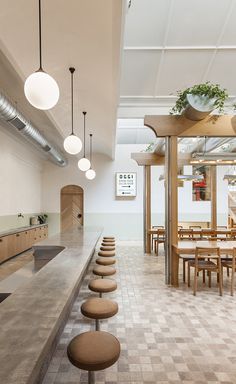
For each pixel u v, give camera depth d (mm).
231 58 6453
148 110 7469
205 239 6977
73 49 3467
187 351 2715
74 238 4840
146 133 10719
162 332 3115
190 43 6160
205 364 2498
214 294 4418
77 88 4660
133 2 5352
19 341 1222
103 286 2871
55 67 3904
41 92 2539
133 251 8391
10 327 1356
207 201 11031
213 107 4480
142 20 5688
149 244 8102
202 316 3561
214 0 5410
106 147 9320
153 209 11039
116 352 1622
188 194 11062
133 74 6742
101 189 11016
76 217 11008
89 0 2635
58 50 3477
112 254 4672
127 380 2262
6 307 1614
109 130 7016
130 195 10914
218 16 5691
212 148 7723
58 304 1659
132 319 3459
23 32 3098
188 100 4398
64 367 2422
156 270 5961
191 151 8375
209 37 6055
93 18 2896
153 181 11086
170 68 6664
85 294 4367
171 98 7309
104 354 1586
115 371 2377
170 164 5035
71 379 2258
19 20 2910
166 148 5051
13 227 8008
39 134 6469
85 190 10984
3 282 2967
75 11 2803
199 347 2795
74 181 10977
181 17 5684
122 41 3078
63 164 10117
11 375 986
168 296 4316
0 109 4496
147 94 7219
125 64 6527
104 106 5344
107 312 2254
